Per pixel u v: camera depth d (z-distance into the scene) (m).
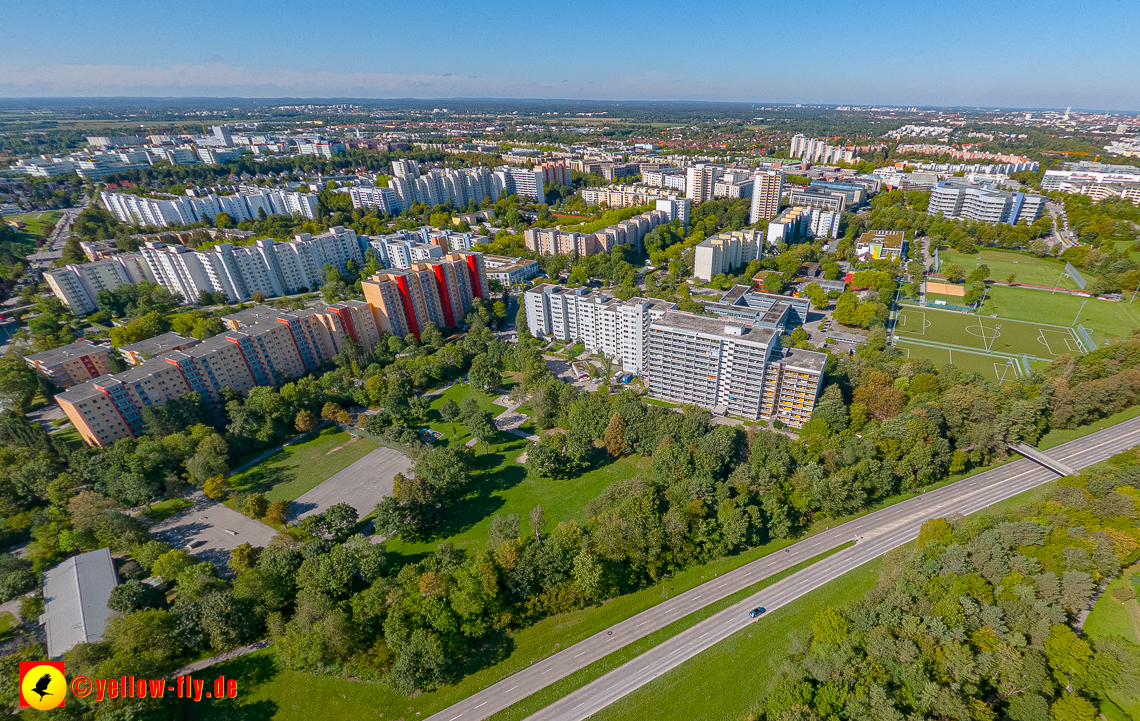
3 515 170.50
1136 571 134.75
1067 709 102.88
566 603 144.25
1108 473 158.12
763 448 186.38
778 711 113.88
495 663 133.00
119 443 194.25
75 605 140.12
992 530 141.38
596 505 173.12
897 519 173.50
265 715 122.31
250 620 136.50
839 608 141.12
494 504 186.75
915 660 113.75
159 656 125.31
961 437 194.50
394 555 165.75
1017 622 117.75
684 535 158.75
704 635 138.62
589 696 125.25
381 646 129.25
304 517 180.25
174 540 173.00
